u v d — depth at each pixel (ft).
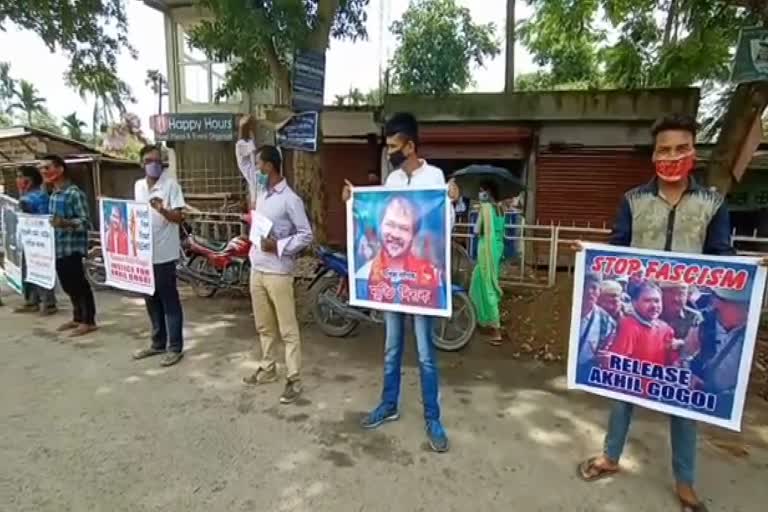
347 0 21.47
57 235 15.90
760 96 15.81
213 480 8.64
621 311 8.16
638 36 26.40
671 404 7.82
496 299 16.15
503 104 30.66
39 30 29.94
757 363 13.80
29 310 19.69
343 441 9.90
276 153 11.49
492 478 8.69
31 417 10.89
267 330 12.46
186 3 34.42
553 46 34.40
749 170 34.50
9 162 40.86
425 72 40.83
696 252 7.52
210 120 33.91
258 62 21.38
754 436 10.18
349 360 14.38
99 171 40.37
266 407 11.37
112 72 35.29
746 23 18.15
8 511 7.86
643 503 8.04
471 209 24.45
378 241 10.14
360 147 34.60
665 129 7.32
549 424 10.62
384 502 8.04
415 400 11.78
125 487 8.46
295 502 8.05
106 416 10.93
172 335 13.96
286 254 11.41
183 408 11.31
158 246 13.55
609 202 30.63
